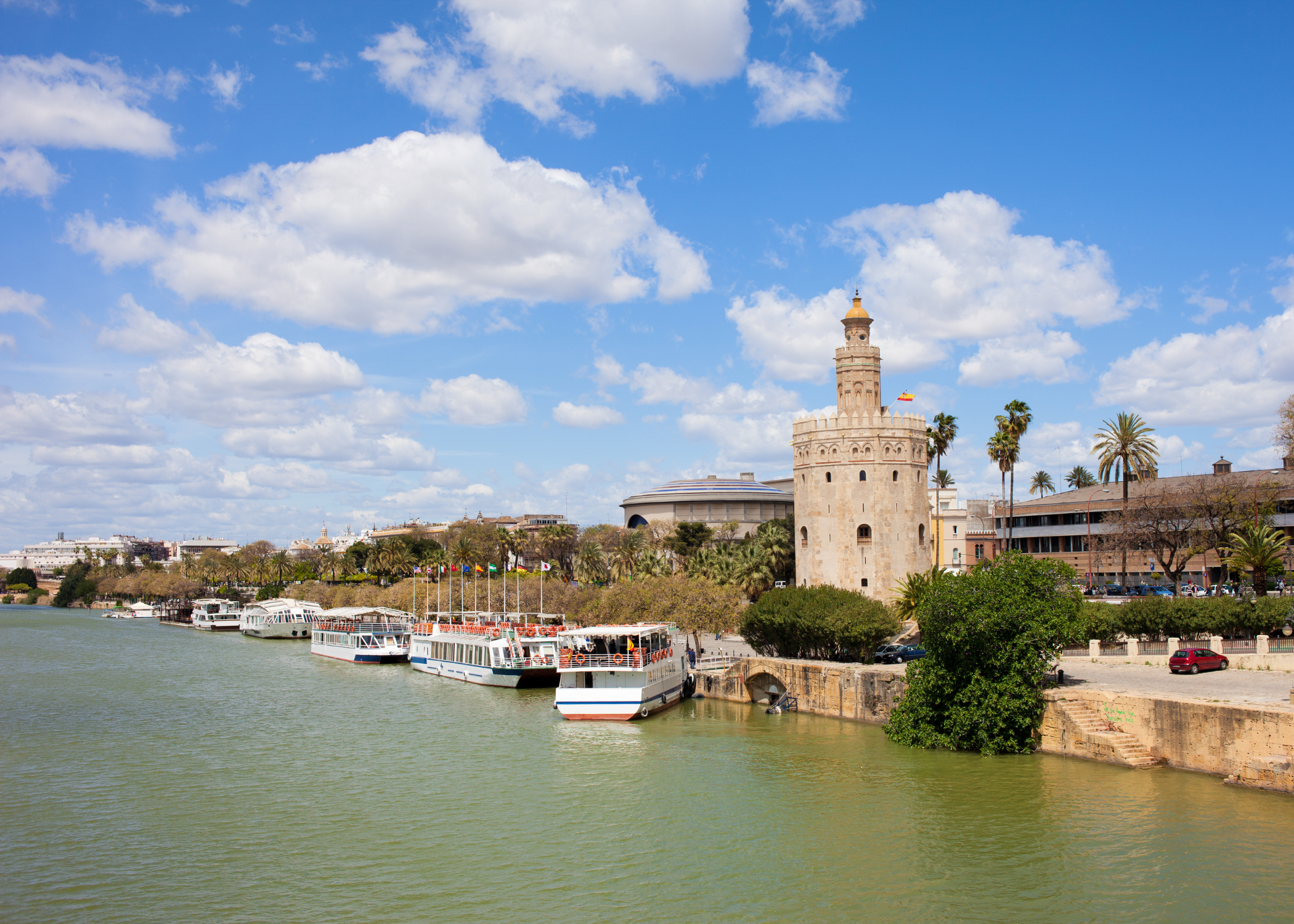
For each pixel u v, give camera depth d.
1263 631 61.97
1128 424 94.25
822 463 93.88
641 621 83.69
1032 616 47.22
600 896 31.98
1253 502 84.62
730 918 30.14
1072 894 30.91
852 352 95.81
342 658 108.19
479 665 84.81
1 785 47.22
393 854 36.44
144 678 92.50
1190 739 42.44
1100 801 39.09
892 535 92.06
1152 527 91.50
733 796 42.91
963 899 30.97
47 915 31.22
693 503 188.75
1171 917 29.11
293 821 40.81
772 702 69.50
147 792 45.78
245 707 72.00
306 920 30.52
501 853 36.38
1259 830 34.97
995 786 42.31
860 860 34.59
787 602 68.81
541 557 175.25
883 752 50.25
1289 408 71.12
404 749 54.94
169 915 31.05
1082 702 47.00
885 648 68.25
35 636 151.75
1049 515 126.69
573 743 55.62
